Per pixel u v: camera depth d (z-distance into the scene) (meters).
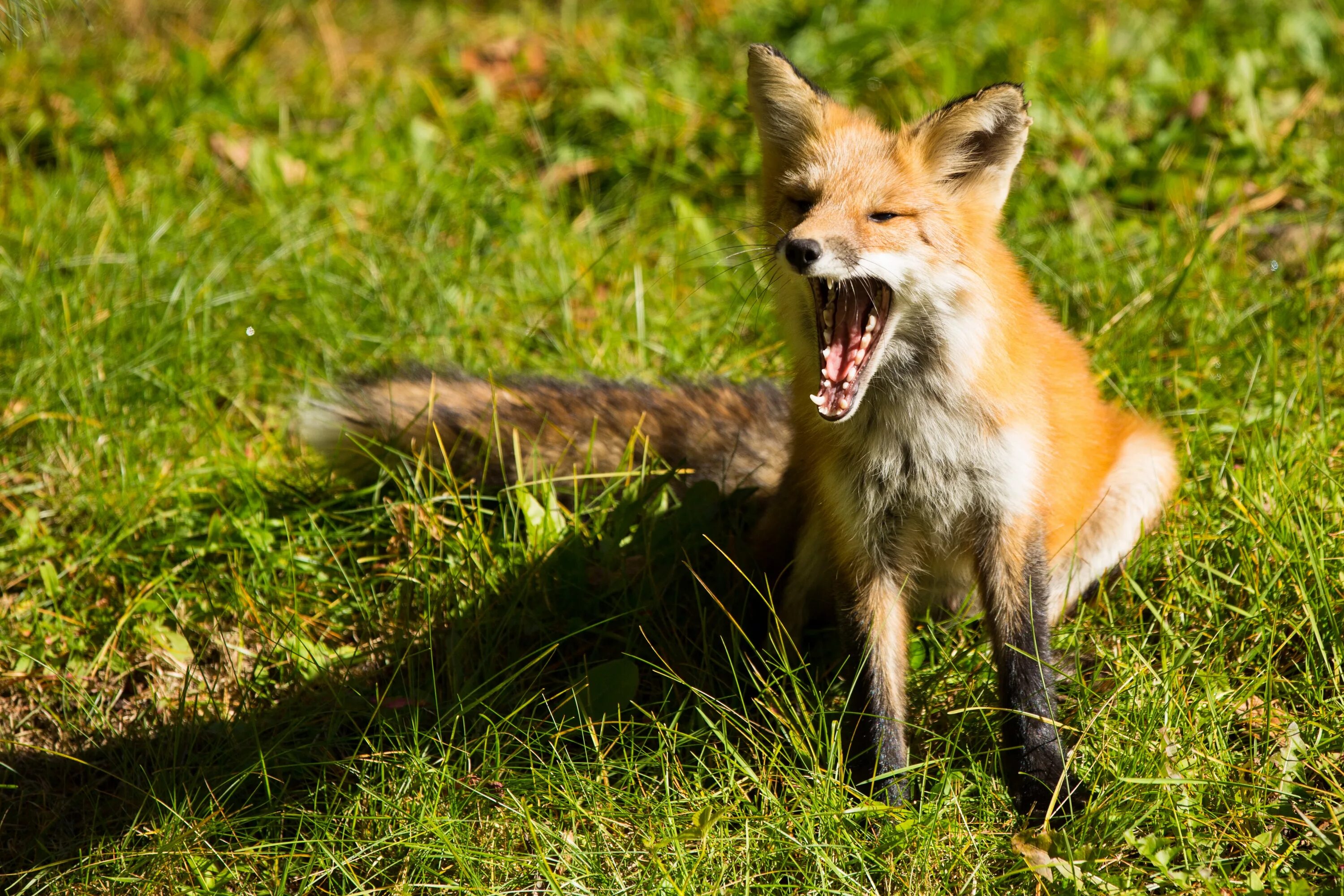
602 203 12.39
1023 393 6.65
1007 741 6.41
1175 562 7.27
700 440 8.74
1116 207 11.21
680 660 7.28
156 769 6.89
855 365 6.48
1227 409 8.48
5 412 9.35
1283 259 10.18
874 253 6.26
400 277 10.81
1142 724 6.18
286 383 9.88
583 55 14.52
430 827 6.00
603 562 7.75
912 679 7.05
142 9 17.33
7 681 7.55
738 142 12.66
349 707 7.09
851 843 5.85
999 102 6.45
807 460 7.17
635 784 6.36
